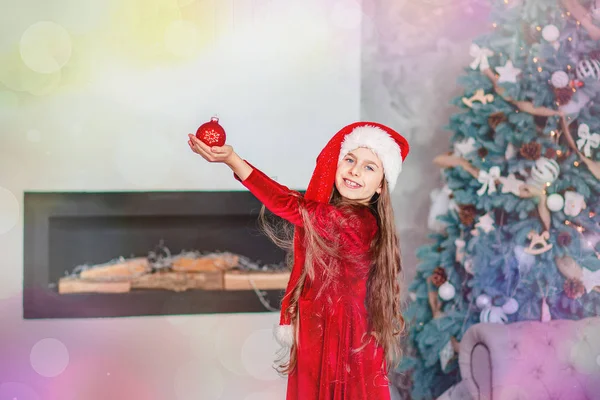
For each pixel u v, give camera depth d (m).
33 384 3.74
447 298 3.17
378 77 4.12
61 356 3.84
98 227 3.95
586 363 2.56
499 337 2.57
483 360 2.61
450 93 3.96
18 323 3.86
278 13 4.08
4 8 3.86
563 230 2.94
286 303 1.89
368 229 1.90
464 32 3.95
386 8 4.11
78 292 3.91
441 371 3.41
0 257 3.87
